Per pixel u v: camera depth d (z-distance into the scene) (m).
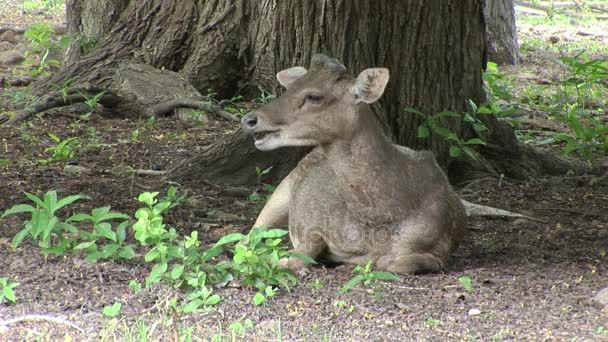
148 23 18.66
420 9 13.42
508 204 12.80
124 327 7.84
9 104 17.44
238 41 18.47
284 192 10.38
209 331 7.84
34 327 7.87
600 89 21.42
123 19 18.75
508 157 14.47
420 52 13.53
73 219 9.49
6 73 21.55
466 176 13.93
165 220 11.49
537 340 7.71
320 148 9.45
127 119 17.25
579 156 15.78
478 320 8.20
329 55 13.62
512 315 8.33
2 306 8.34
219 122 17.00
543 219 12.09
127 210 11.88
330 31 13.57
